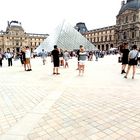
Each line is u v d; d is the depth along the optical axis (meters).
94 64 24.02
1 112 5.36
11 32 100.56
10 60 21.97
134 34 78.75
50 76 12.67
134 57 11.27
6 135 3.92
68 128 4.26
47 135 3.93
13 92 7.86
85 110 5.51
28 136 3.88
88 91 8.01
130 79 11.33
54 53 13.49
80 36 44.78
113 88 8.63
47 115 5.08
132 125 4.43
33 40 108.94
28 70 16.36
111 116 5.02
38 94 7.50
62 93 7.65
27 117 4.94
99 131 4.11
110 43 92.81
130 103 6.23
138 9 76.50
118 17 85.94
